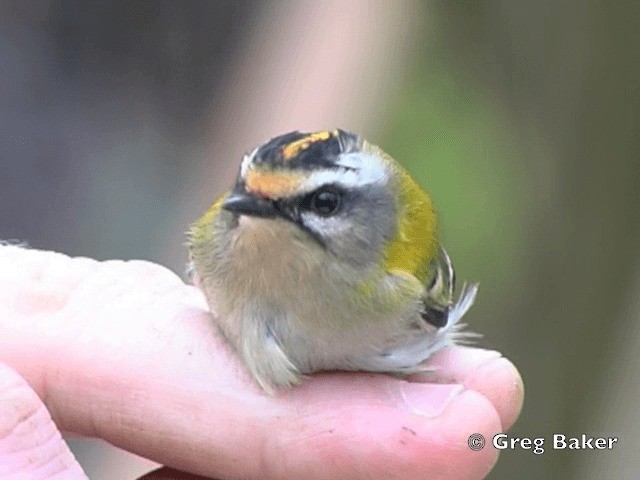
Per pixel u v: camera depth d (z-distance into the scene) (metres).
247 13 11.41
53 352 5.33
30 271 5.74
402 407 4.96
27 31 10.96
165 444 5.21
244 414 5.05
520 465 10.70
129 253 9.89
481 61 11.77
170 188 10.59
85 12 11.06
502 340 11.10
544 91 10.88
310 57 11.20
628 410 10.43
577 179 10.68
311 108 10.84
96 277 5.84
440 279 5.73
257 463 5.07
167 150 10.85
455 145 12.07
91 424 5.36
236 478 5.18
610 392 10.52
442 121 12.12
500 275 11.39
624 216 10.42
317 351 5.12
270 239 4.88
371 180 5.18
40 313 5.51
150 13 11.24
